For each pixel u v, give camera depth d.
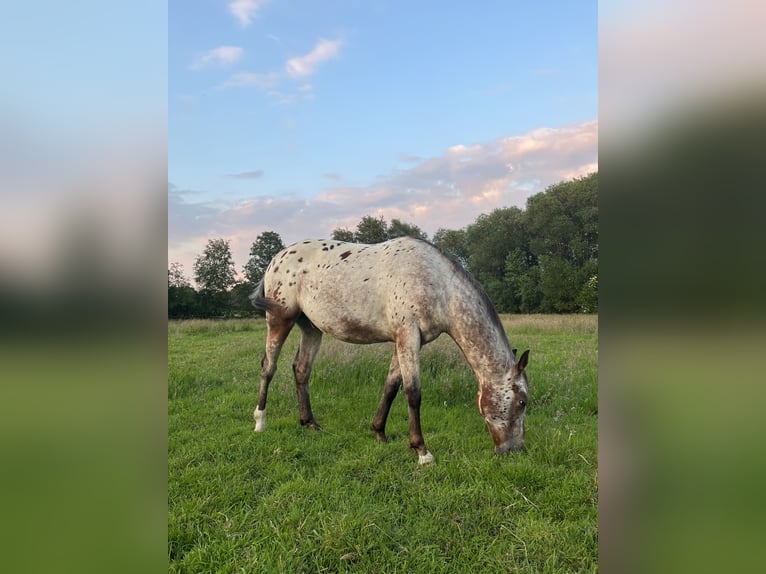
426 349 6.12
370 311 3.92
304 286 4.21
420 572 2.17
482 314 3.64
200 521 2.59
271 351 4.28
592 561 2.18
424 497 2.81
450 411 4.57
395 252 3.95
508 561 2.22
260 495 2.92
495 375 3.56
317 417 4.54
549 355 7.25
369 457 3.44
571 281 27.53
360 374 5.75
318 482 3.02
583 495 2.75
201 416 4.51
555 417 4.26
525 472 3.04
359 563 2.24
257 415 4.15
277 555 2.28
